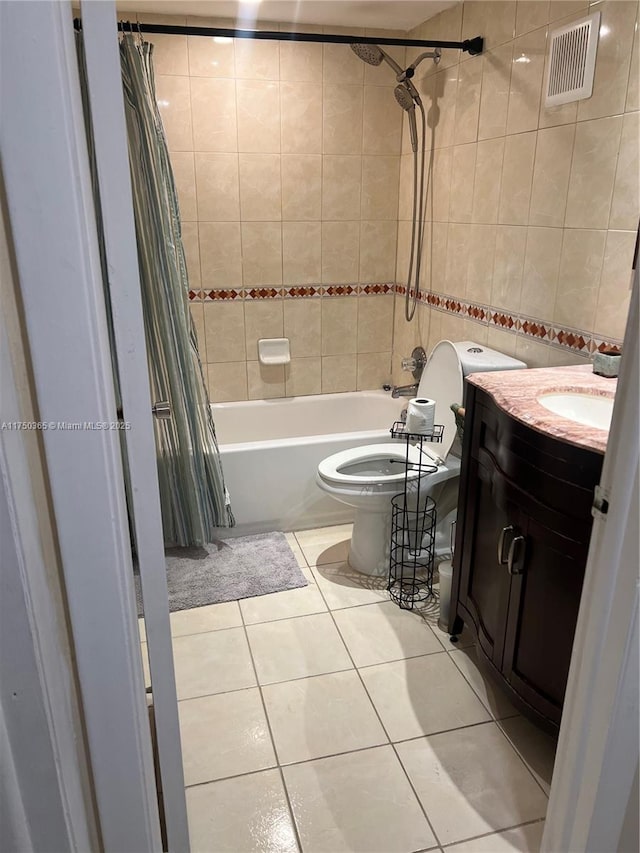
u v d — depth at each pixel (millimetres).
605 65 1823
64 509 850
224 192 3109
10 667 831
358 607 2381
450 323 2936
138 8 2723
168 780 1188
